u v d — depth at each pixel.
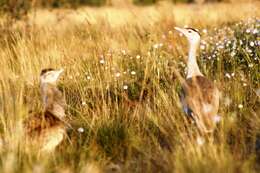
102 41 46.09
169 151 27.09
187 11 73.81
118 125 29.31
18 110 29.28
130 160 26.38
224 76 36.09
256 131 28.17
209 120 25.61
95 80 36.50
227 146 25.73
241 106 29.56
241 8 67.56
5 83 35.28
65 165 25.22
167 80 35.97
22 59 39.88
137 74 38.03
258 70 36.28
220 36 46.09
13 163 24.05
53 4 74.44
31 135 26.47
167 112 30.59
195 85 27.28
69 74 39.12
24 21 55.22
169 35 47.97
